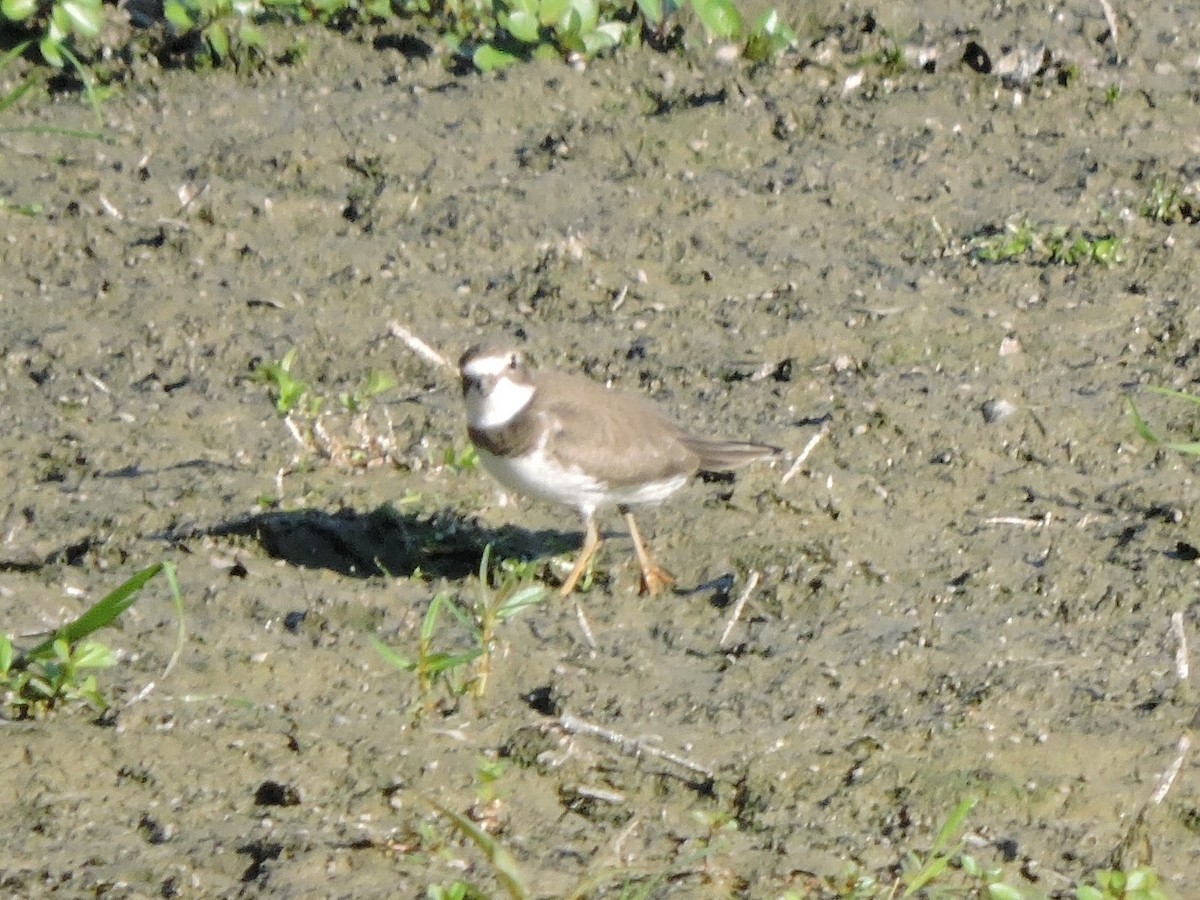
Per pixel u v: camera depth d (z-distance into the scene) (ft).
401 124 58.03
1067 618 36.76
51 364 45.73
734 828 30.37
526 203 54.03
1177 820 30.89
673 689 34.17
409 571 38.50
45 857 28.76
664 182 55.57
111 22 62.44
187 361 46.24
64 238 51.16
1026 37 64.03
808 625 36.47
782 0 65.77
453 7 63.82
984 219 54.08
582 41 61.98
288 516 39.47
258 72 60.95
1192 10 66.95
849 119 59.41
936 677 34.71
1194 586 37.63
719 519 40.29
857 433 43.65
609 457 36.88
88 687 32.19
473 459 42.37
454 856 29.40
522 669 34.63
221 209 53.11
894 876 29.37
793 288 50.29
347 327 48.08
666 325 48.57
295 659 34.45
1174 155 57.67
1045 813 31.09
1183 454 42.96
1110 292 50.14
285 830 29.66
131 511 39.52
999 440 43.52
